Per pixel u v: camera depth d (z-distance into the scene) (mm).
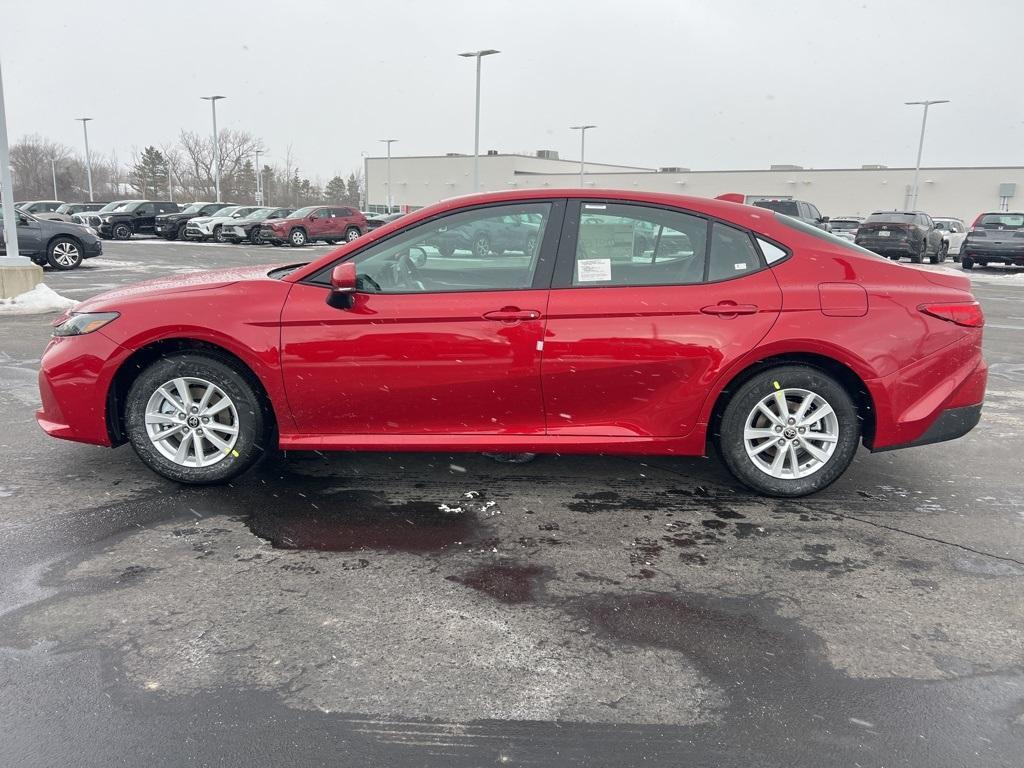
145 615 2797
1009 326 10359
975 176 57500
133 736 2166
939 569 3246
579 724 2246
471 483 4211
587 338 3713
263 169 86500
